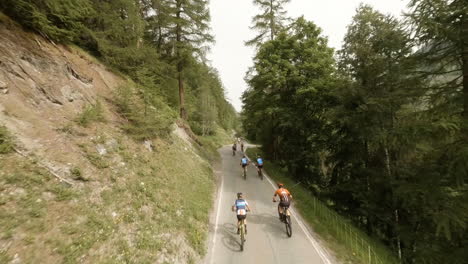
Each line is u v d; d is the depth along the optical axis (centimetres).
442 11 591
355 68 1095
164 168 873
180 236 603
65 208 430
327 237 736
